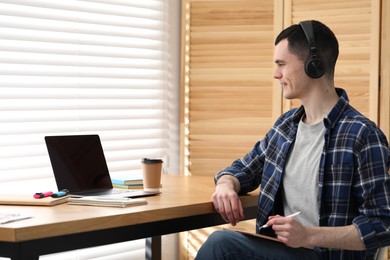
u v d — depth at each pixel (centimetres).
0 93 289
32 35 300
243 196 227
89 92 324
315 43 208
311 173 206
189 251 349
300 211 206
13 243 161
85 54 321
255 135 340
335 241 187
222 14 343
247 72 340
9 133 294
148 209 192
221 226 341
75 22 317
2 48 289
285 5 332
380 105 317
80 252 324
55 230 166
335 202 198
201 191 238
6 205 198
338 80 325
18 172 300
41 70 304
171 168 364
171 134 363
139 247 351
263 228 218
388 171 195
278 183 215
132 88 343
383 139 197
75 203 201
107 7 330
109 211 187
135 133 347
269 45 336
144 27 347
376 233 187
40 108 304
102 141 331
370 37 317
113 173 336
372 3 316
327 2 325
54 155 224
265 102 338
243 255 205
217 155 346
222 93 344
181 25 360
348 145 198
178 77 364
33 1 298
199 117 349
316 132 210
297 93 214
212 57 346
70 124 318
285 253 200
